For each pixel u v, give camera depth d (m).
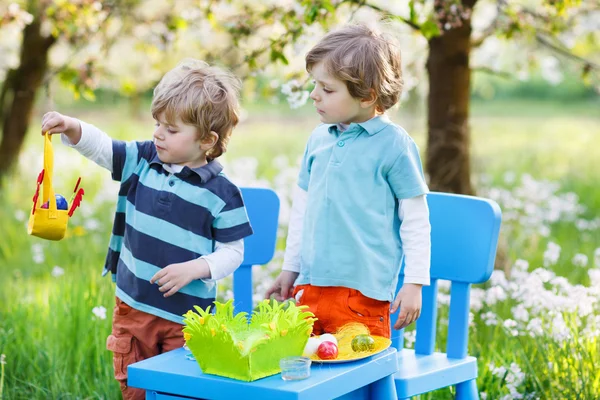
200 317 2.63
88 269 5.18
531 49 6.68
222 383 2.58
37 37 7.51
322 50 3.12
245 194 3.71
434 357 3.48
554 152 12.38
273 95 5.59
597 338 4.05
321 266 3.19
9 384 4.13
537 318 4.15
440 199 3.56
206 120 3.14
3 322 4.65
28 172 8.52
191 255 3.19
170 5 5.44
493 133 15.70
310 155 3.38
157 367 2.72
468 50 5.38
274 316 2.69
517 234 6.69
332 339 2.85
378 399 2.90
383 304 3.20
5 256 6.48
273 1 4.98
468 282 3.48
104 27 5.74
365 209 3.16
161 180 3.23
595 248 6.58
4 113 7.95
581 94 24.72
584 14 5.99
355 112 3.17
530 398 3.84
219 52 5.19
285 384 2.53
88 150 3.20
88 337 4.35
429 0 4.94
